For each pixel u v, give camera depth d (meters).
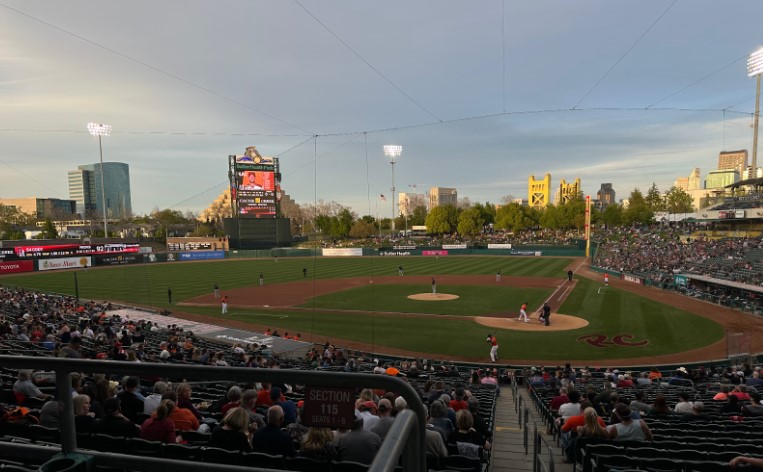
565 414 9.89
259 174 92.62
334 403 1.95
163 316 32.50
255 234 93.12
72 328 21.00
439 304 39.22
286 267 71.50
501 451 9.73
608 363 23.47
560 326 30.75
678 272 47.38
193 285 52.62
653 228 88.19
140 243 90.69
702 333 28.23
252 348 20.08
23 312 27.61
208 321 34.38
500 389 18.95
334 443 4.93
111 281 56.41
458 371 21.09
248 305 40.44
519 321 32.47
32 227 131.75
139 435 5.16
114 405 5.00
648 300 39.06
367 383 1.91
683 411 11.03
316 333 30.44
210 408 8.85
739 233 65.69
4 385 8.70
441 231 115.62
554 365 23.28
